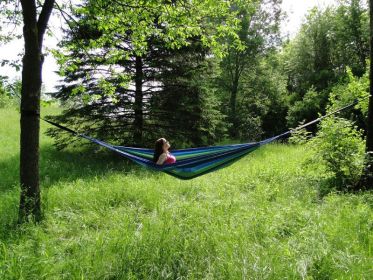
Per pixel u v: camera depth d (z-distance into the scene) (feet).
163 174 40.75
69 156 53.62
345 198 29.09
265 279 16.12
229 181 36.94
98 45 30.35
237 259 17.54
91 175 40.42
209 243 19.67
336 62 140.15
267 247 19.85
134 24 29.68
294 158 51.39
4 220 23.80
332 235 20.66
